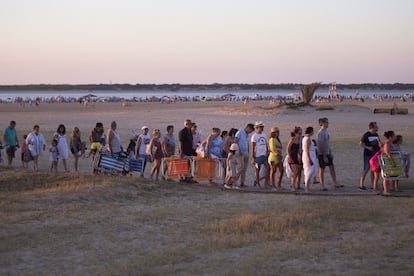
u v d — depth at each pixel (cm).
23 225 1025
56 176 1472
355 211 1130
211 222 1048
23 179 1452
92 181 1395
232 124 4294
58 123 4603
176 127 4034
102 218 1081
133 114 6053
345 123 4369
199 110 6762
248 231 979
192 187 1444
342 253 830
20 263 814
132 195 1295
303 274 734
